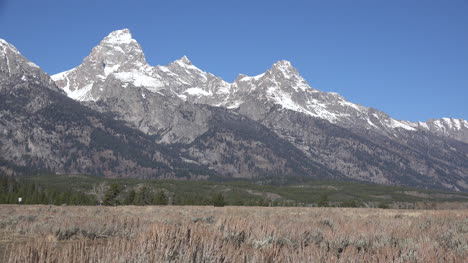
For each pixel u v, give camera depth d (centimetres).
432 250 1128
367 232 1584
